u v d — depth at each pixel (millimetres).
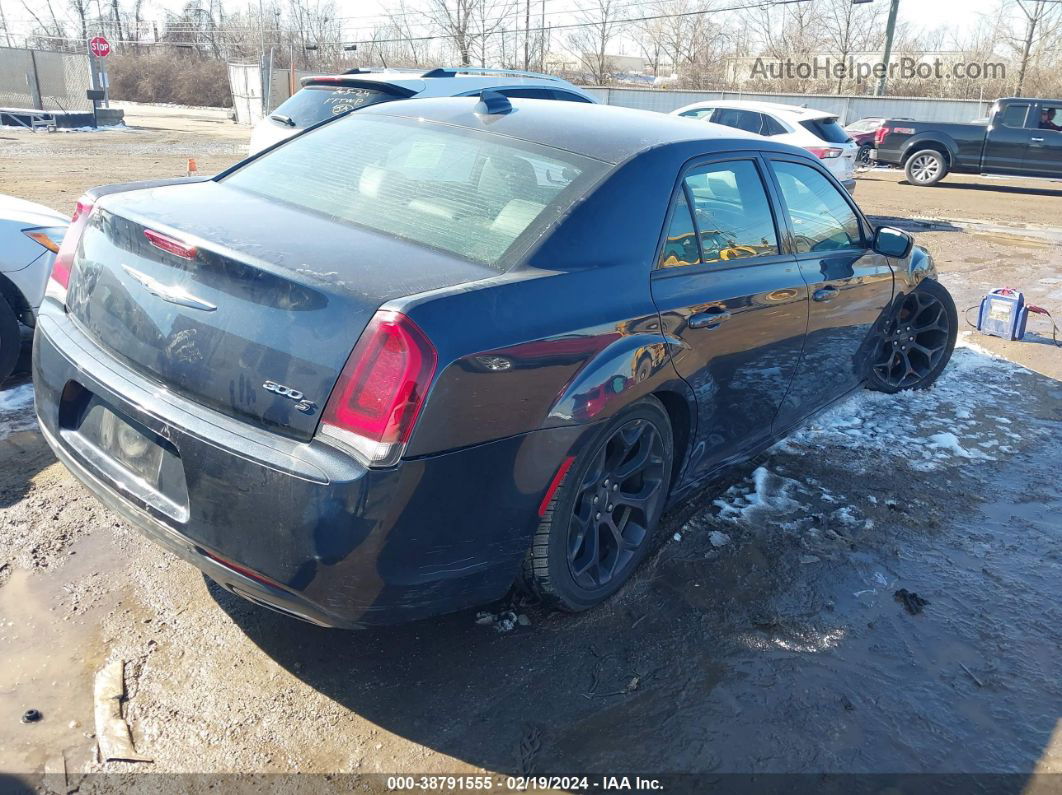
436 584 2371
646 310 2785
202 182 3293
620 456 2885
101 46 25422
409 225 2746
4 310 4270
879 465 4281
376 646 2787
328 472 2113
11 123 23016
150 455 2473
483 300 2324
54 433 2764
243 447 2197
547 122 3240
